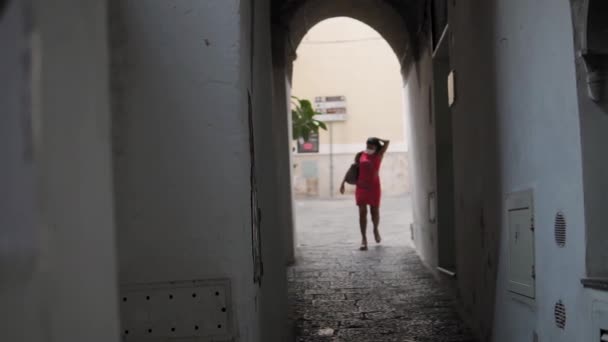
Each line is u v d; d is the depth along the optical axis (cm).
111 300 135
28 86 96
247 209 296
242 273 282
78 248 114
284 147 881
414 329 539
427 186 817
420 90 840
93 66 127
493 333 441
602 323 252
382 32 995
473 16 480
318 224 1398
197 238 282
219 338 279
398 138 2139
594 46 266
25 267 94
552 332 313
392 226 1328
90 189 122
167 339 279
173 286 281
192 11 287
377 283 738
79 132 117
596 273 269
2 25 96
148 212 283
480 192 480
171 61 287
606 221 271
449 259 730
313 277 789
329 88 2166
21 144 95
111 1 285
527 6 344
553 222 311
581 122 272
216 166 284
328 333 538
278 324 427
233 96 285
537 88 331
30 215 95
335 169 2156
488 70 439
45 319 97
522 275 366
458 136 573
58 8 108
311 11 932
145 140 285
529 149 349
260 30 402
